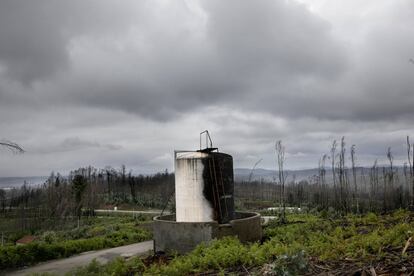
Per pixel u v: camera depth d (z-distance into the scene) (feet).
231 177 54.19
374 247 29.37
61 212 199.82
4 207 260.83
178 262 35.68
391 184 160.35
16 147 68.74
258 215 54.08
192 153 53.06
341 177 163.84
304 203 208.54
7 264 52.65
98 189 277.03
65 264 52.60
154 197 284.41
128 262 44.52
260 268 28.89
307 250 32.99
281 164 156.04
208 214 50.80
